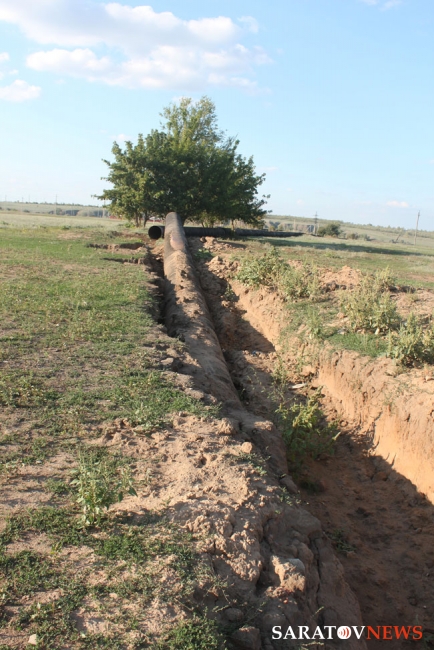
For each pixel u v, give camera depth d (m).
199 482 5.66
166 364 9.20
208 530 4.85
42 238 26.56
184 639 3.72
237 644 3.94
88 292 13.88
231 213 37.53
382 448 9.04
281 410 9.34
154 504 5.17
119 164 35.56
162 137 37.47
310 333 12.23
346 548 7.11
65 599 3.94
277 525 5.41
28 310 11.77
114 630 3.73
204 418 7.20
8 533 4.58
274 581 4.67
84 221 54.00
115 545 4.55
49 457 5.91
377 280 15.16
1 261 17.98
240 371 12.45
